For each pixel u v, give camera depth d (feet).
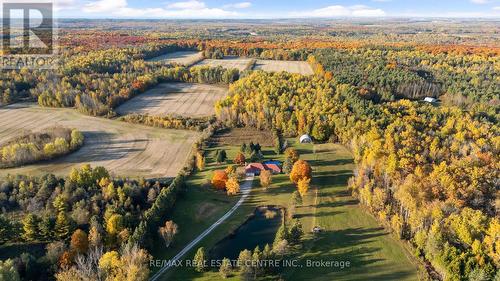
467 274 215.92
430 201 266.16
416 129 398.42
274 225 277.03
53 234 239.71
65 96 519.60
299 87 548.72
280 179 341.00
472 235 232.12
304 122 435.53
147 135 435.53
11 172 335.88
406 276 225.56
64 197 266.98
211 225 274.98
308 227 272.31
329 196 314.14
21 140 389.80
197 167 360.28
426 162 319.88
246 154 383.65
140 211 274.16
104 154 383.65
